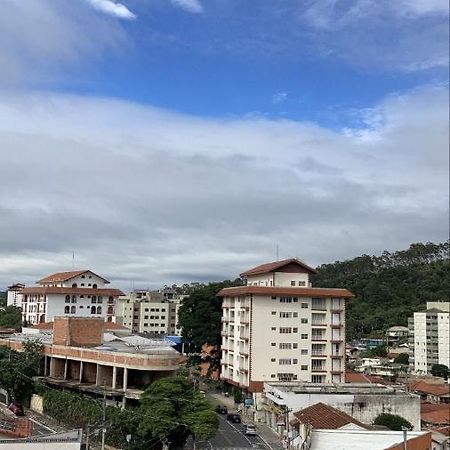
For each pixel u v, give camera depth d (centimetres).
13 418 7269
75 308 14600
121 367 7912
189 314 11950
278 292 10006
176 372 8156
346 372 11494
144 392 6725
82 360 8538
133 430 6400
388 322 19938
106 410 6812
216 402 9944
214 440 7212
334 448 5912
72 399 7500
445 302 18038
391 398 8025
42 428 7038
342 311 10406
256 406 9231
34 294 15025
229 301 10988
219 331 11738
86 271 14900
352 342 19188
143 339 10531
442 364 15762
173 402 6394
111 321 14938
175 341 14375
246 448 6875
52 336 9950
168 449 6362
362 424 6794
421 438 5791
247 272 11688
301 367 10044
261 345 9894
